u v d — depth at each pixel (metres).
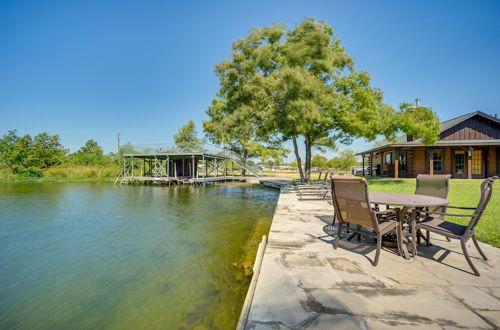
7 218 7.10
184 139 34.78
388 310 1.57
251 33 11.30
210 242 4.60
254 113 10.38
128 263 3.66
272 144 26.81
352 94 11.53
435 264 2.36
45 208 8.79
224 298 2.58
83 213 7.79
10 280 3.16
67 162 32.88
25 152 27.17
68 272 3.38
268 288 1.88
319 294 1.78
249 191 14.88
